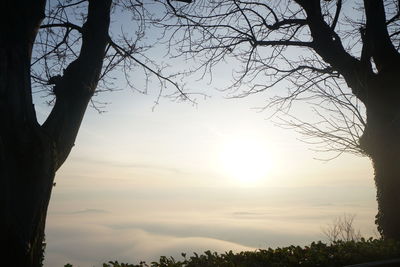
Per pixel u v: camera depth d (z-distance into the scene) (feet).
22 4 20.62
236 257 26.78
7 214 19.17
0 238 18.98
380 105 36.22
